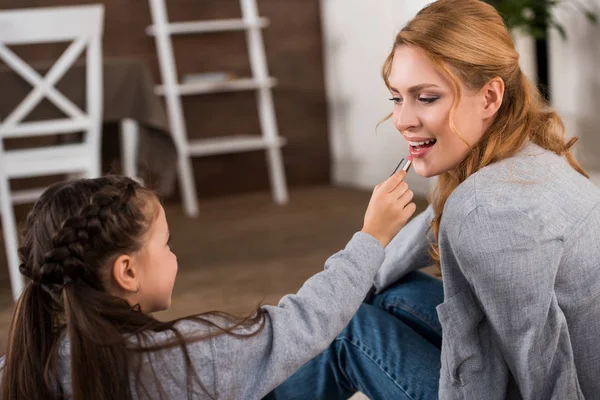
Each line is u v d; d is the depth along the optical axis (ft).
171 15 15.37
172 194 15.47
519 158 3.30
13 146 13.12
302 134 16.71
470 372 3.27
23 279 9.05
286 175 16.70
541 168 3.26
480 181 3.17
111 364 2.77
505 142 3.34
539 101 3.59
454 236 3.13
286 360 3.02
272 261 9.77
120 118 10.11
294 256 9.96
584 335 3.27
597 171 11.22
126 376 2.78
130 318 2.87
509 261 3.02
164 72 14.60
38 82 9.27
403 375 3.68
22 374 2.96
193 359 2.86
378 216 3.48
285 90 16.48
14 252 9.02
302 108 16.66
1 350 6.73
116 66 10.07
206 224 12.93
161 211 3.12
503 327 3.12
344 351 3.89
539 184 3.16
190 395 2.84
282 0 16.24
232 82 14.96
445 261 3.26
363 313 3.95
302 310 3.12
